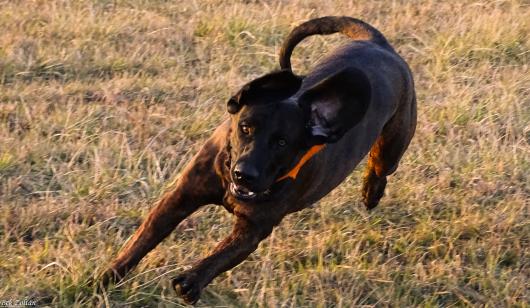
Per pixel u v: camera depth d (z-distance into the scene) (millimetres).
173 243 7902
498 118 10711
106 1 13359
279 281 7496
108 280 7016
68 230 7828
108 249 7496
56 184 8648
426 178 9516
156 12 13211
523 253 8312
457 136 10219
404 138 8477
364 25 8531
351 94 6363
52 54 11297
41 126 9578
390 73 8023
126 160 9047
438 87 11406
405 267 7949
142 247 7070
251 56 11891
